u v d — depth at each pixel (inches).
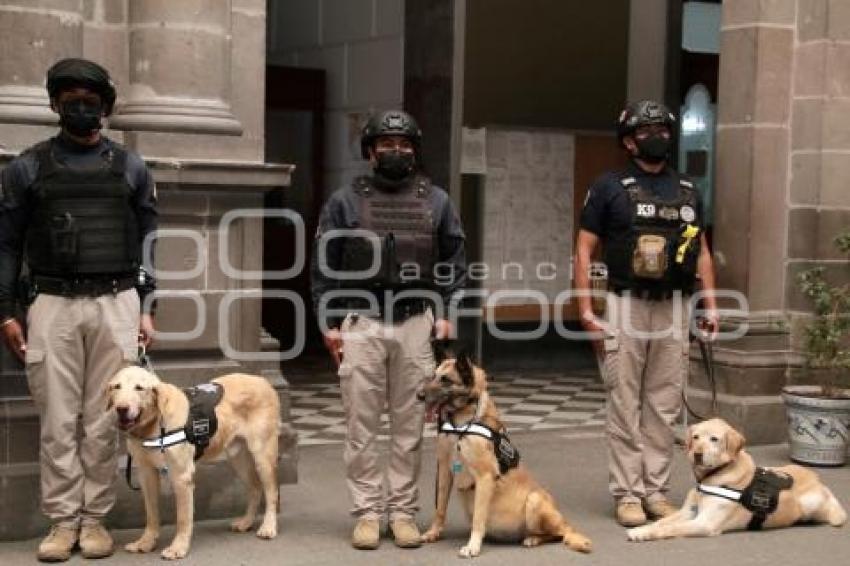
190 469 210.4
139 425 205.6
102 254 206.7
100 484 213.2
